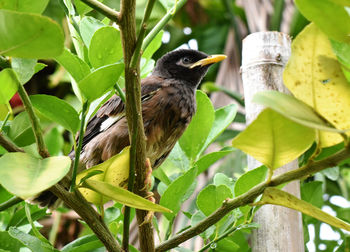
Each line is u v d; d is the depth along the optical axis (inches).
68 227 355.6
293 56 142.4
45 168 144.7
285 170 210.8
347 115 141.3
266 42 235.9
